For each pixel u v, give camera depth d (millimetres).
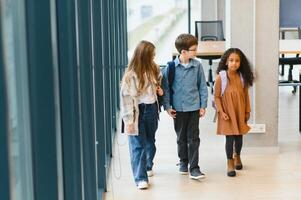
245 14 4836
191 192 3975
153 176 4383
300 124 6129
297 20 10352
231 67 4277
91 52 3012
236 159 4504
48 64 1685
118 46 7082
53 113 1725
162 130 6410
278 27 4875
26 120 1699
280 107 7832
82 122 2631
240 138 4465
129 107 3891
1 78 1159
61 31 2041
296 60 8008
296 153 5074
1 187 1229
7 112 1188
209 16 10977
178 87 4152
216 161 4832
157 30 11359
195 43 4102
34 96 1697
